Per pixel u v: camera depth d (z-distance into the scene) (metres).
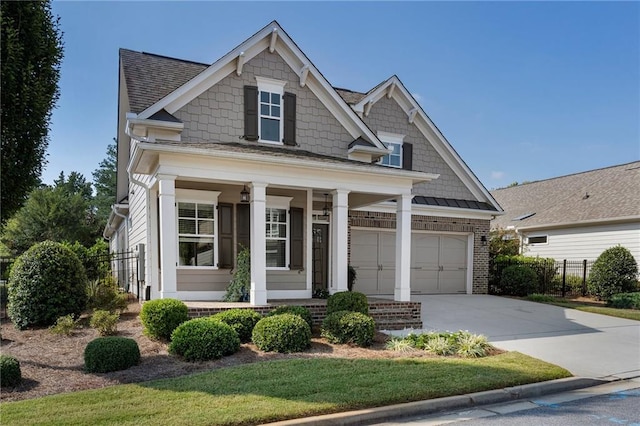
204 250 10.02
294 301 9.61
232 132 10.70
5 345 6.96
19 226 29.03
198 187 9.97
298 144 11.54
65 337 7.43
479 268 16.61
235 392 4.75
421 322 9.73
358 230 14.55
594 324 10.58
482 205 16.81
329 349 7.00
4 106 6.09
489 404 5.09
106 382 5.18
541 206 22.14
